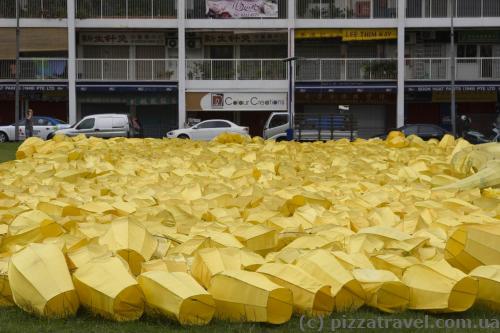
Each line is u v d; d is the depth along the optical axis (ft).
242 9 139.03
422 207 28.60
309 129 100.83
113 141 61.31
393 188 34.50
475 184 35.50
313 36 139.54
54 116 146.30
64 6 138.62
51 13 138.31
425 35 142.41
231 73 140.05
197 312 17.21
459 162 40.63
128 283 17.46
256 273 18.28
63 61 139.54
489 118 138.41
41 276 17.87
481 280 18.76
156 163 44.60
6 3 138.92
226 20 138.41
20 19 138.10
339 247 21.71
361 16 138.41
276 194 31.12
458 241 21.30
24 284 17.87
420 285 18.70
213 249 19.75
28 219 24.73
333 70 139.95
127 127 120.88
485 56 142.41
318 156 49.88
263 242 22.89
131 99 142.51
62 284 17.75
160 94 142.51
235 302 17.43
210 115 146.00
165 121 147.23
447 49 142.61
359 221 26.32
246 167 41.16
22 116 145.69
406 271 19.21
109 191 33.32
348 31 138.92
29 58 139.33
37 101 145.69
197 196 32.09
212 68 140.05
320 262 18.78
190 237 23.06
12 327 17.06
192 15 139.85
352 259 19.89
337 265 18.70
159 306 17.38
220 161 45.32
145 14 138.51
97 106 144.77
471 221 25.41
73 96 139.13
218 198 30.40
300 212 27.61
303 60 139.13
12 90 138.31
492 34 140.97
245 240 22.71
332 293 18.13
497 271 19.02
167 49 144.15
